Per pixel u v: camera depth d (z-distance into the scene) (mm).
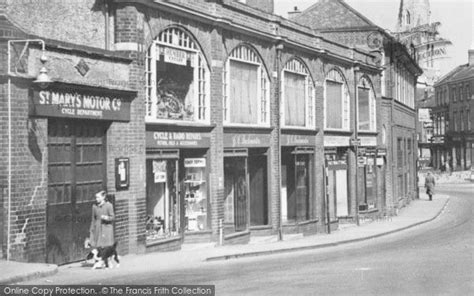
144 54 17547
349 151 33344
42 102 14172
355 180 32844
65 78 14852
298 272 13852
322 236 26766
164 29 18484
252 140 23688
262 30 24219
